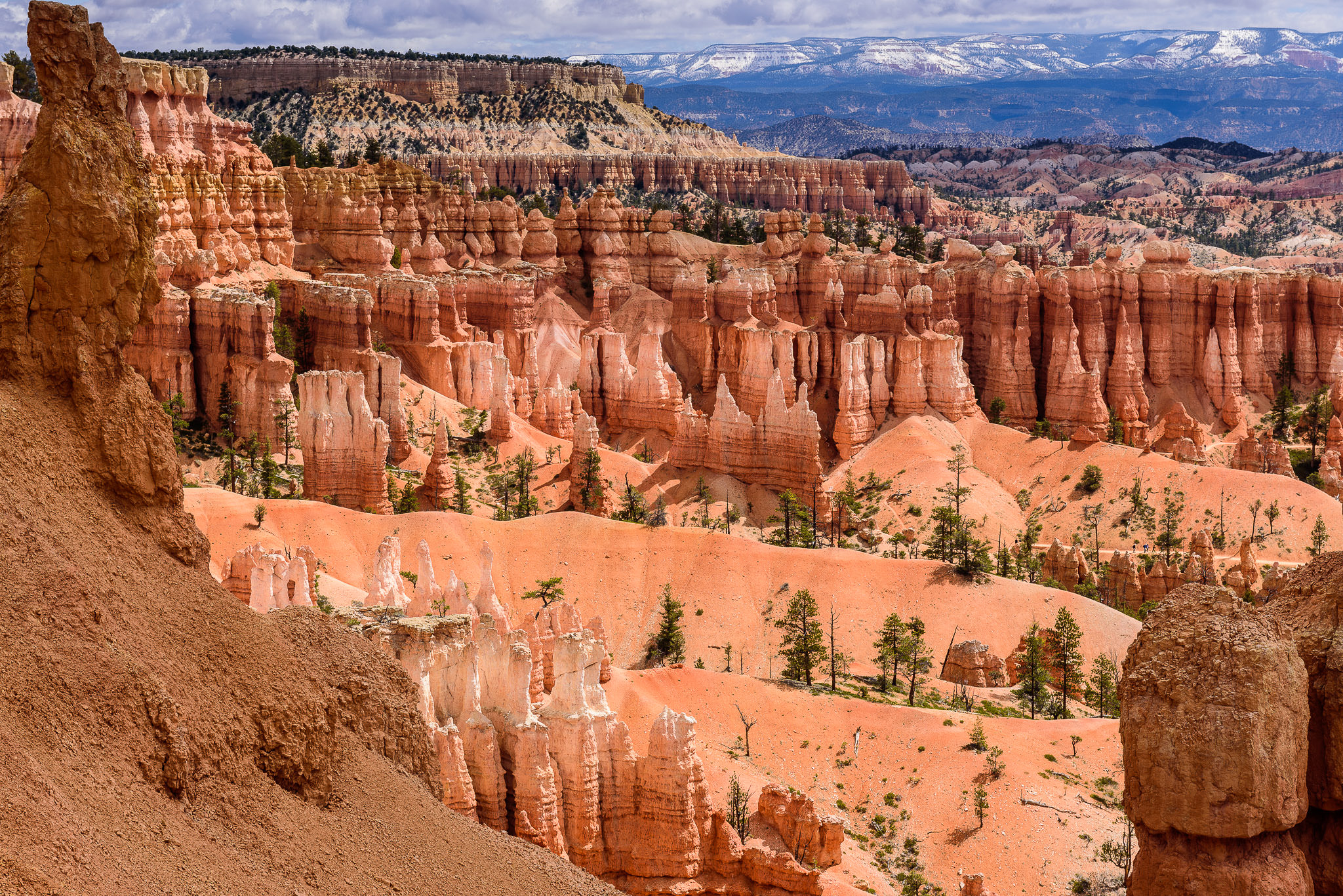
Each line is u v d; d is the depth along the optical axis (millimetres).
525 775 66250
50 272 38719
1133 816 32562
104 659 33344
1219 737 31062
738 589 128875
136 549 38188
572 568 129250
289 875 34906
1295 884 31422
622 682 97000
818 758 95000
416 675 64312
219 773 35531
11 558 33250
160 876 30500
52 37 39688
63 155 38906
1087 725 98875
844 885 77562
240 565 95938
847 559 132875
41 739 30922
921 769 93438
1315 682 32969
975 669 119375
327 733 39500
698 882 72250
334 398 145875
